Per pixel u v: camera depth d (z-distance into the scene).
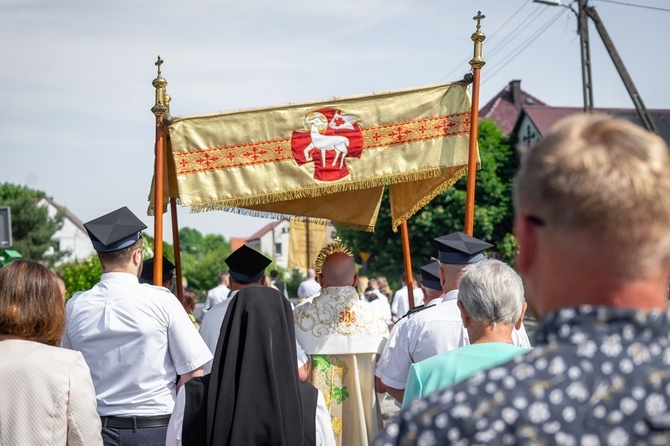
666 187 1.17
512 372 1.16
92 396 2.84
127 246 3.82
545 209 1.22
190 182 4.59
